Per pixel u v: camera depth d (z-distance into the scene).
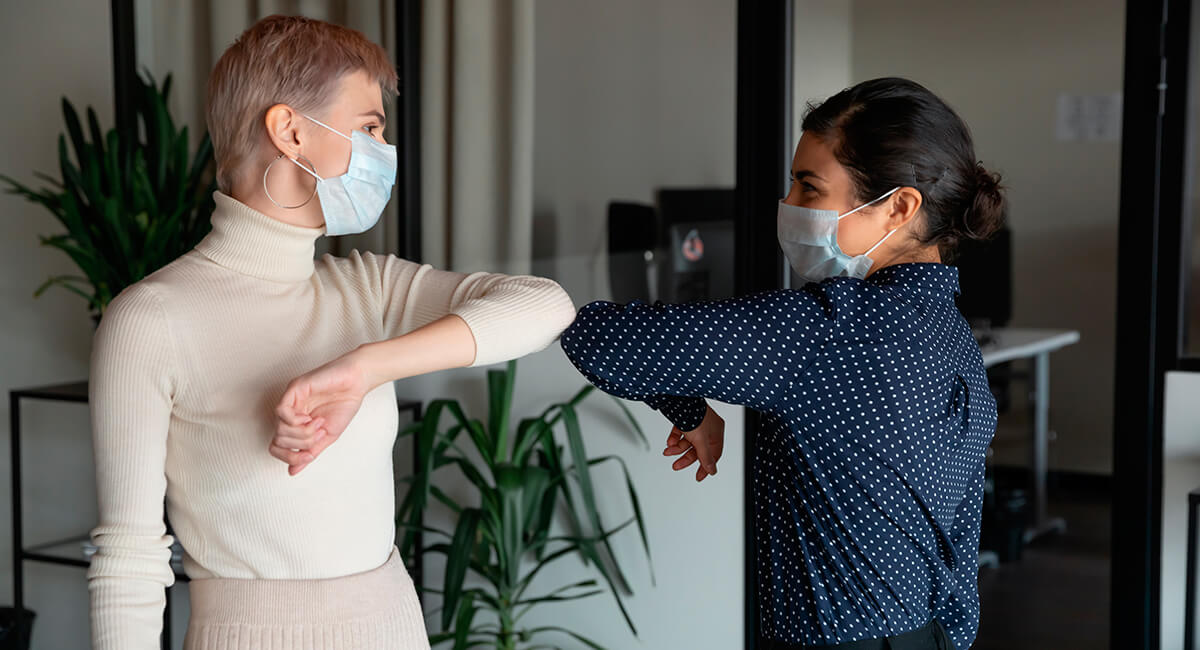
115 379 1.11
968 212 1.22
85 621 3.28
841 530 1.15
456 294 1.32
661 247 2.61
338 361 1.06
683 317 1.14
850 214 1.22
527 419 2.55
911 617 1.17
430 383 2.86
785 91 2.44
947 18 5.76
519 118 2.75
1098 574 4.18
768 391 1.13
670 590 2.63
